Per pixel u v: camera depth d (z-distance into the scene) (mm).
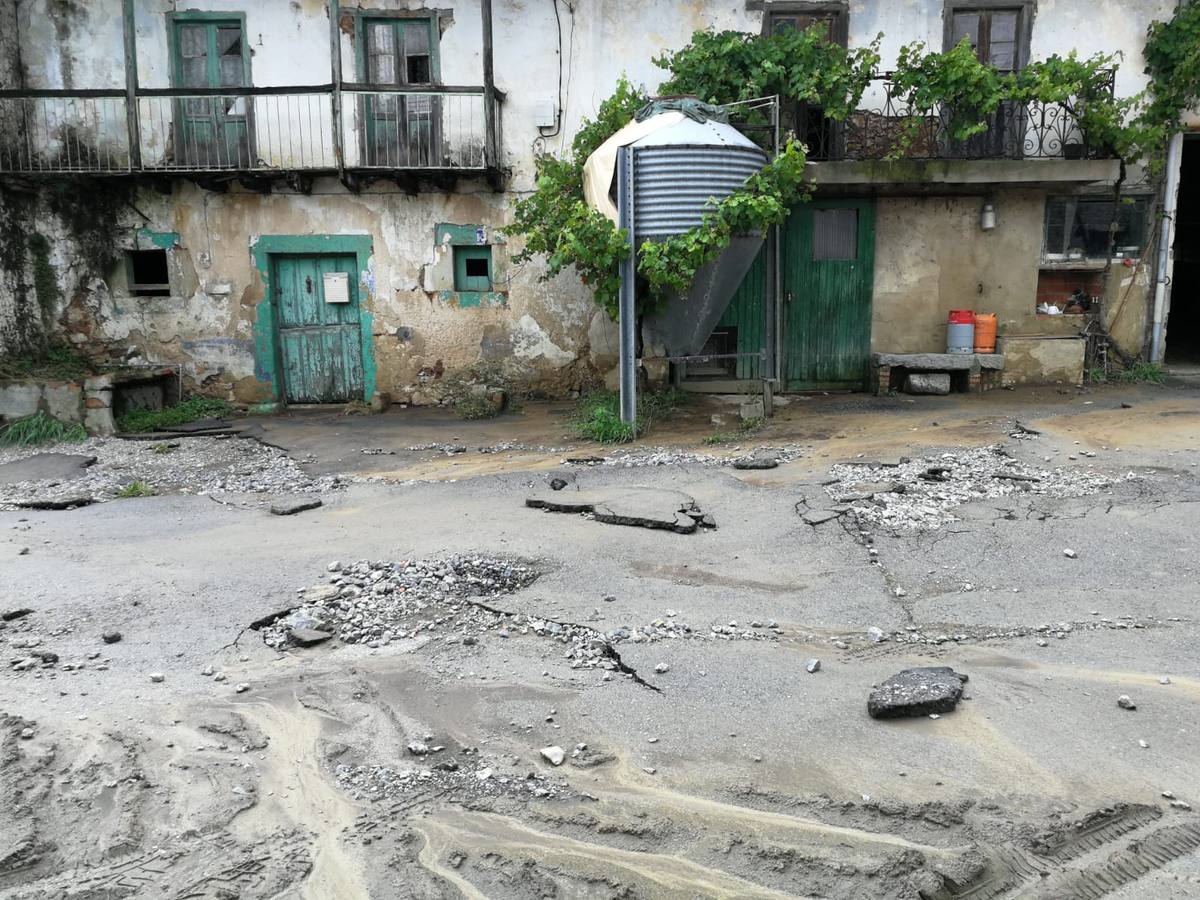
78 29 11117
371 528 6363
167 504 7363
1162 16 10867
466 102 11156
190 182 11367
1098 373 11188
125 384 10945
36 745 3377
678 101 8984
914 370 11125
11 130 11023
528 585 5176
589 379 11703
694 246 8242
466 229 11477
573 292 11539
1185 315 15805
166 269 11727
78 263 11500
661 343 9836
